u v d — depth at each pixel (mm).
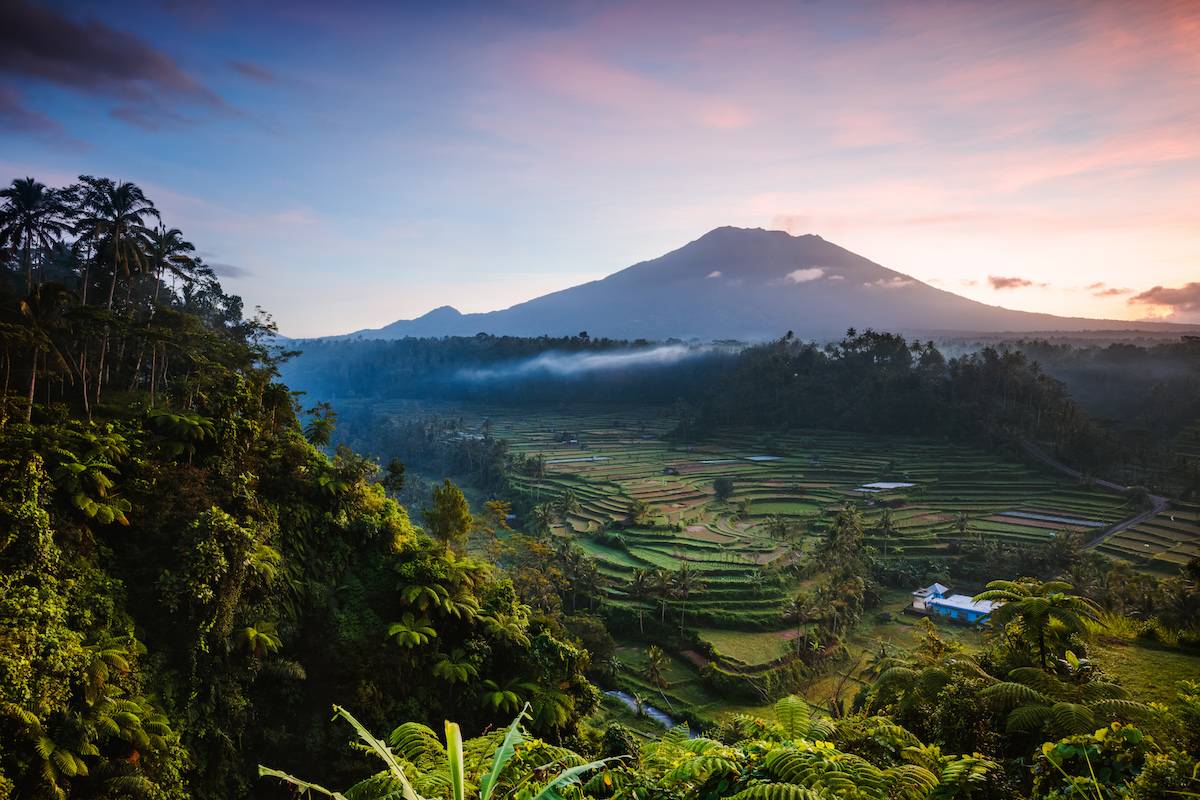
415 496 137625
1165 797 7457
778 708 9758
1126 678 18859
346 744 33250
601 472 144500
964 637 74438
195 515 34125
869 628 79625
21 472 28516
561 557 86375
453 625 41062
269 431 47719
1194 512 114062
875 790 6918
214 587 31281
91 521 31359
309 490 42438
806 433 174000
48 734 22219
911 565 97625
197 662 30328
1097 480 134000
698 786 7773
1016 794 10000
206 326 89250
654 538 103750
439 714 37094
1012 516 115312
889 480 136250
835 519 111438
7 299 53656
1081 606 17672
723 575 87688
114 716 24328
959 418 160875
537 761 7609
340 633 37625
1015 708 13188
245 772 30797
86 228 58406
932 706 15312
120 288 71938
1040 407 158500
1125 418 182625
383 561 42688
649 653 67875
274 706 33375
